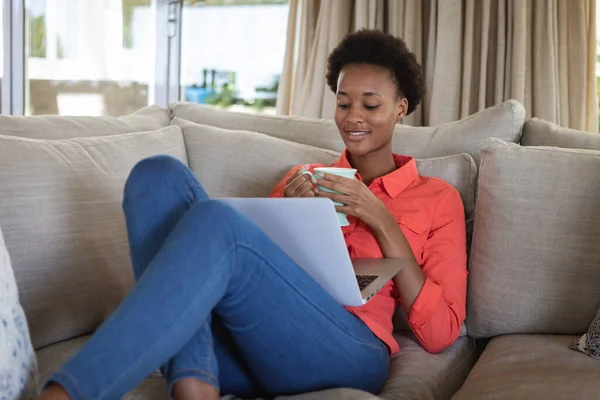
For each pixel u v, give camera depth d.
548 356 1.39
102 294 1.56
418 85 1.70
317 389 1.24
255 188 1.85
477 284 1.63
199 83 4.00
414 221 1.59
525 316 1.56
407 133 1.91
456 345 1.61
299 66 3.24
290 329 1.15
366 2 3.03
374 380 1.32
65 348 1.46
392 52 1.64
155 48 4.05
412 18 2.97
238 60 3.87
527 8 2.79
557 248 1.54
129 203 1.16
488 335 1.63
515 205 1.59
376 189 1.66
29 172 1.49
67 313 1.50
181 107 2.23
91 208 1.57
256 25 3.79
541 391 1.21
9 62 4.41
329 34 3.11
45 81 4.38
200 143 1.97
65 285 1.49
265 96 3.83
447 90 2.90
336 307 1.23
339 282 1.22
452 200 1.65
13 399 1.04
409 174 1.67
